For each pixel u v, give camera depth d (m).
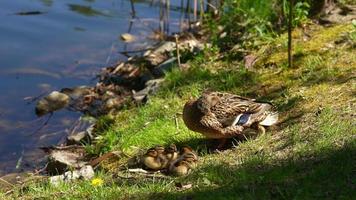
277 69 13.20
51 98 15.24
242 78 13.23
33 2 20.97
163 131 11.66
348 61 12.76
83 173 10.54
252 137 10.63
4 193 10.33
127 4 21.30
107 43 18.64
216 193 8.69
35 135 13.99
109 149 11.83
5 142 13.70
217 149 10.62
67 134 13.98
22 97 15.73
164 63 15.64
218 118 10.40
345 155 9.07
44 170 12.13
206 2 19.77
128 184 9.64
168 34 19.00
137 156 10.91
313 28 14.63
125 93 15.47
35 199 9.62
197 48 15.82
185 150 10.29
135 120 12.66
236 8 15.30
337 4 15.45
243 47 14.48
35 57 17.66
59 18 19.97
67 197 9.42
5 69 16.97
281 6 15.04
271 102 11.75
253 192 8.55
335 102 11.14
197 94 13.13
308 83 12.23
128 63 16.89
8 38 18.52
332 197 8.20
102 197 9.14
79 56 17.84
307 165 9.12
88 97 15.48
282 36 14.46
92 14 20.48
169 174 9.93
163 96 13.48
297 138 10.06
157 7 21.08
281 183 8.71
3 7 20.38
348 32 13.99
